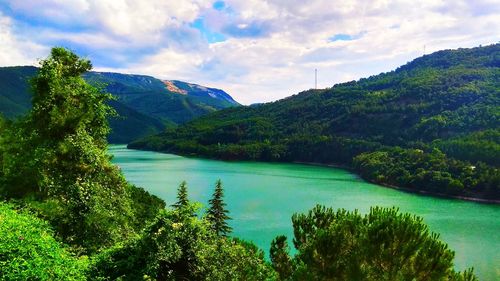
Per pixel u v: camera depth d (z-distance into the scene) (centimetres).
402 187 12238
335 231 1697
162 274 1720
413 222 1558
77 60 3116
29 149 2650
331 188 12200
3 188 2452
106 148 3269
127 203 2802
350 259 1577
